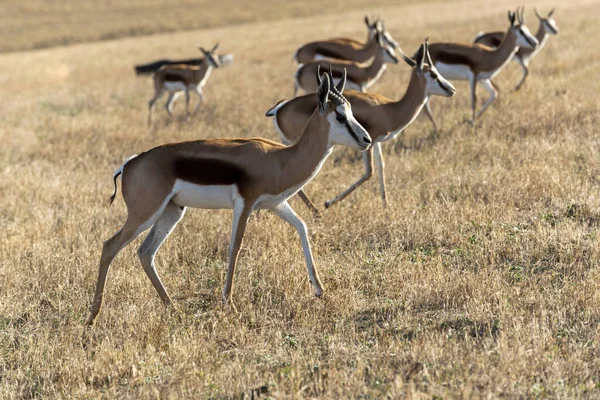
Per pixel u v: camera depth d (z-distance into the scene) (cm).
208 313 1203
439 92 1728
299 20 8188
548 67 3394
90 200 1908
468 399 838
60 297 1291
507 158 1933
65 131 2911
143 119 3288
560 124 2209
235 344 1077
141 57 5888
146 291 1287
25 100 4019
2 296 1281
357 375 916
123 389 962
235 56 5178
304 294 1225
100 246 1506
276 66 4494
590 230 1406
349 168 2050
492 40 3356
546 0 8006
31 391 979
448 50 2542
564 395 837
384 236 1480
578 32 4666
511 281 1212
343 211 1658
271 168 1173
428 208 1591
